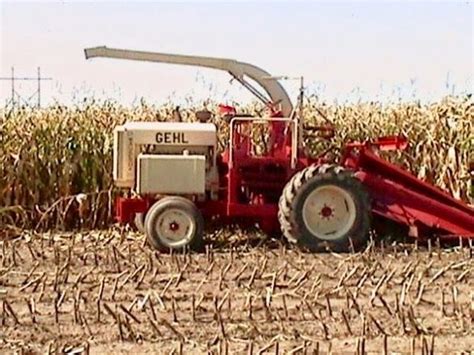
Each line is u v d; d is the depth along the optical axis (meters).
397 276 10.52
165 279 10.34
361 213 12.59
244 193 13.14
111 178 15.75
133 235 14.17
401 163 16.22
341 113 17.91
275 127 13.34
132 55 13.70
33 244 13.57
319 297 9.17
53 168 15.77
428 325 8.14
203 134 12.98
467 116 15.90
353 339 7.60
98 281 10.19
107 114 17.00
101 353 7.21
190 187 12.63
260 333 7.79
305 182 12.48
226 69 13.81
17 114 16.69
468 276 10.61
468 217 12.95
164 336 7.75
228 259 11.84
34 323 8.24
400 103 18.23
